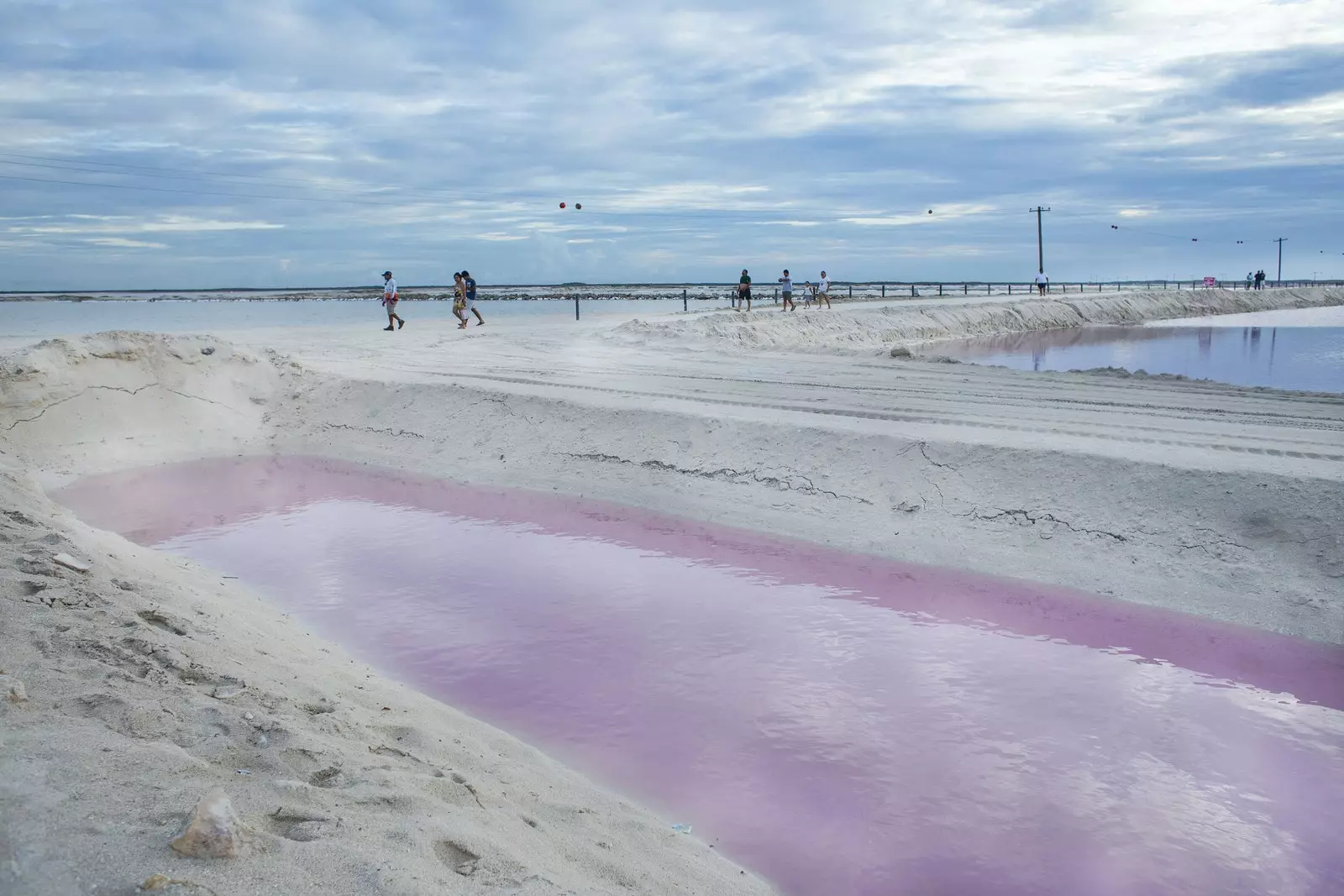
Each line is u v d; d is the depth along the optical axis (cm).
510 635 853
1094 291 7400
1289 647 802
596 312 5162
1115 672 766
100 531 959
